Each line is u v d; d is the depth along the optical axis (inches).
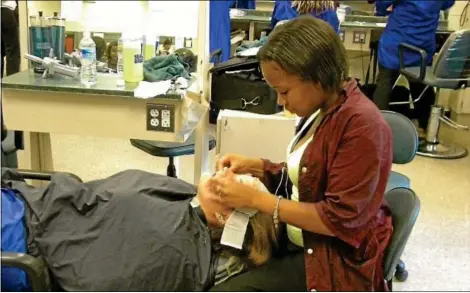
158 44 92.5
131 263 52.7
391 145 52.7
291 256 62.4
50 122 81.0
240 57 104.7
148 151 94.3
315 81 51.1
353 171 50.1
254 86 99.3
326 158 53.0
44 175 68.6
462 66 137.3
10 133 89.4
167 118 78.9
